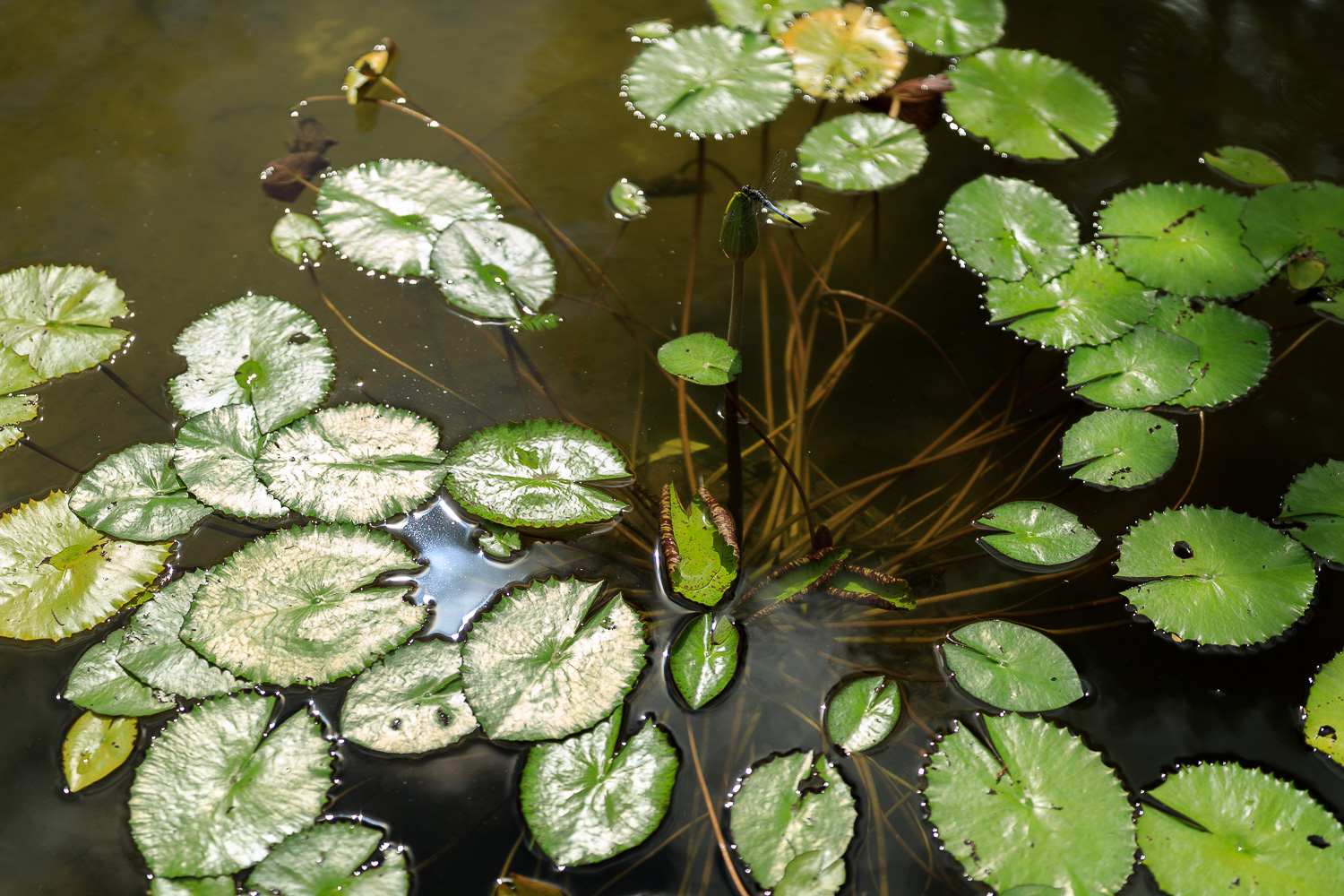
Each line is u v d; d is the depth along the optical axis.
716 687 1.74
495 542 1.98
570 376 2.32
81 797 1.61
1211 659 1.85
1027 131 2.91
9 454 2.11
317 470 1.97
